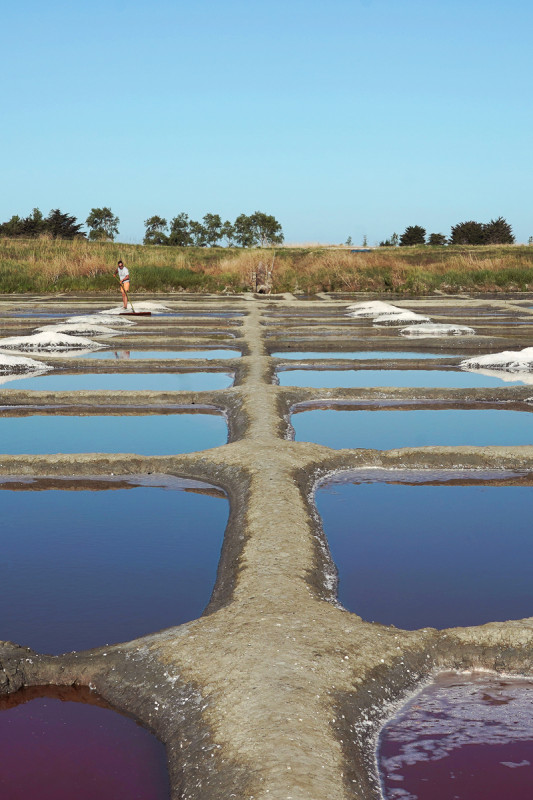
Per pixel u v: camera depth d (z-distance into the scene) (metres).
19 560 4.02
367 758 2.47
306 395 8.57
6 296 26.03
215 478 5.49
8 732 2.67
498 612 3.44
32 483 5.50
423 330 14.57
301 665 2.83
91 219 68.00
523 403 8.51
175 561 4.02
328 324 16.02
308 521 4.44
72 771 2.44
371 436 6.87
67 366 10.96
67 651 3.11
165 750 2.54
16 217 57.47
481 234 62.25
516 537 4.38
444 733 2.64
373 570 3.91
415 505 4.98
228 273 31.95
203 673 2.81
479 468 5.81
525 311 19.09
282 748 2.36
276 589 3.48
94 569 3.91
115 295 26.66
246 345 12.77
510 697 2.89
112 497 5.16
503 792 2.32
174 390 8.94
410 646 3.08
